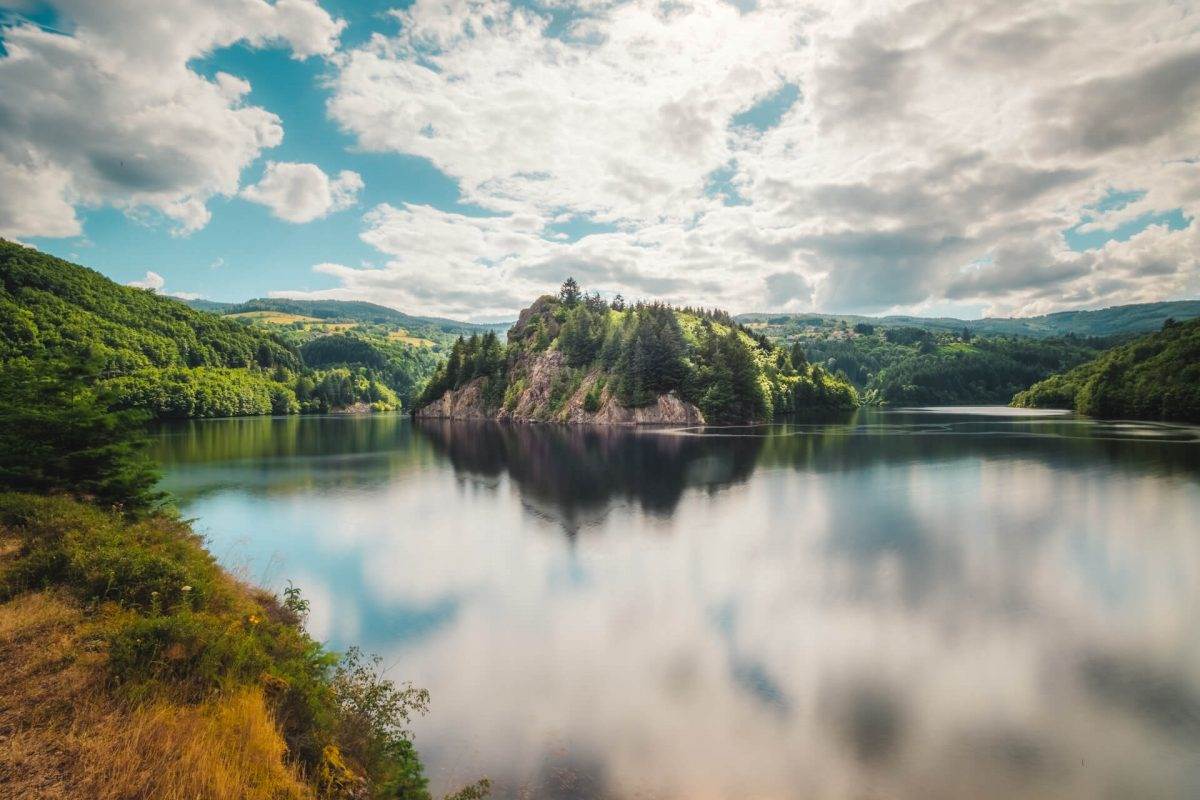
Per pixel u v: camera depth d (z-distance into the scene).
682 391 151.25
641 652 23.12
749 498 52.97
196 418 183.50
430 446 101.00
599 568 33.50
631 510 48.66
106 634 13.01
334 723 13.75
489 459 83.00
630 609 27.50
